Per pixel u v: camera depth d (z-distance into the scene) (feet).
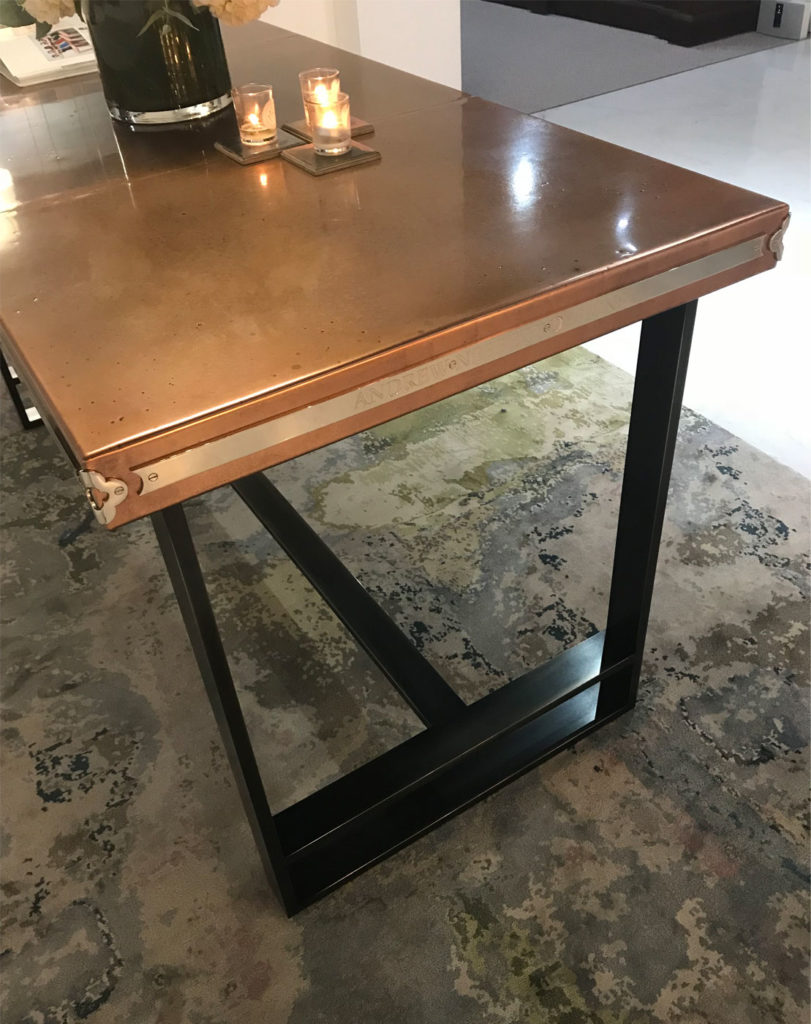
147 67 4.20
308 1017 3.51
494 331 2.68
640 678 4.71
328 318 2.68
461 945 3.69
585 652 4.44
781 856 3.92
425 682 4.41
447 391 2.72
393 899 3.86
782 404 6.66
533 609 5.12
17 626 5.23
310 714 4.65
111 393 2.44
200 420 2.32
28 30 5.44
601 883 3.86
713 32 15.65
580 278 2.76
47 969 3.70
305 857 3.76
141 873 4.01
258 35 5.88
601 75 13.89
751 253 3.17
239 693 4.77
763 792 4.17
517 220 3.16
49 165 4.04
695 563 5.33
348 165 3.71
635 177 3.42
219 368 2.50
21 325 2.81
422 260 2.95
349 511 5.86
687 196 3.24
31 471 6.43
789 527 5.56
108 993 3.61
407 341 2.54
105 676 4.91
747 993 3.49
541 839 4.04
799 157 10.68
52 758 4.50
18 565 5.65
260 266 3.02
